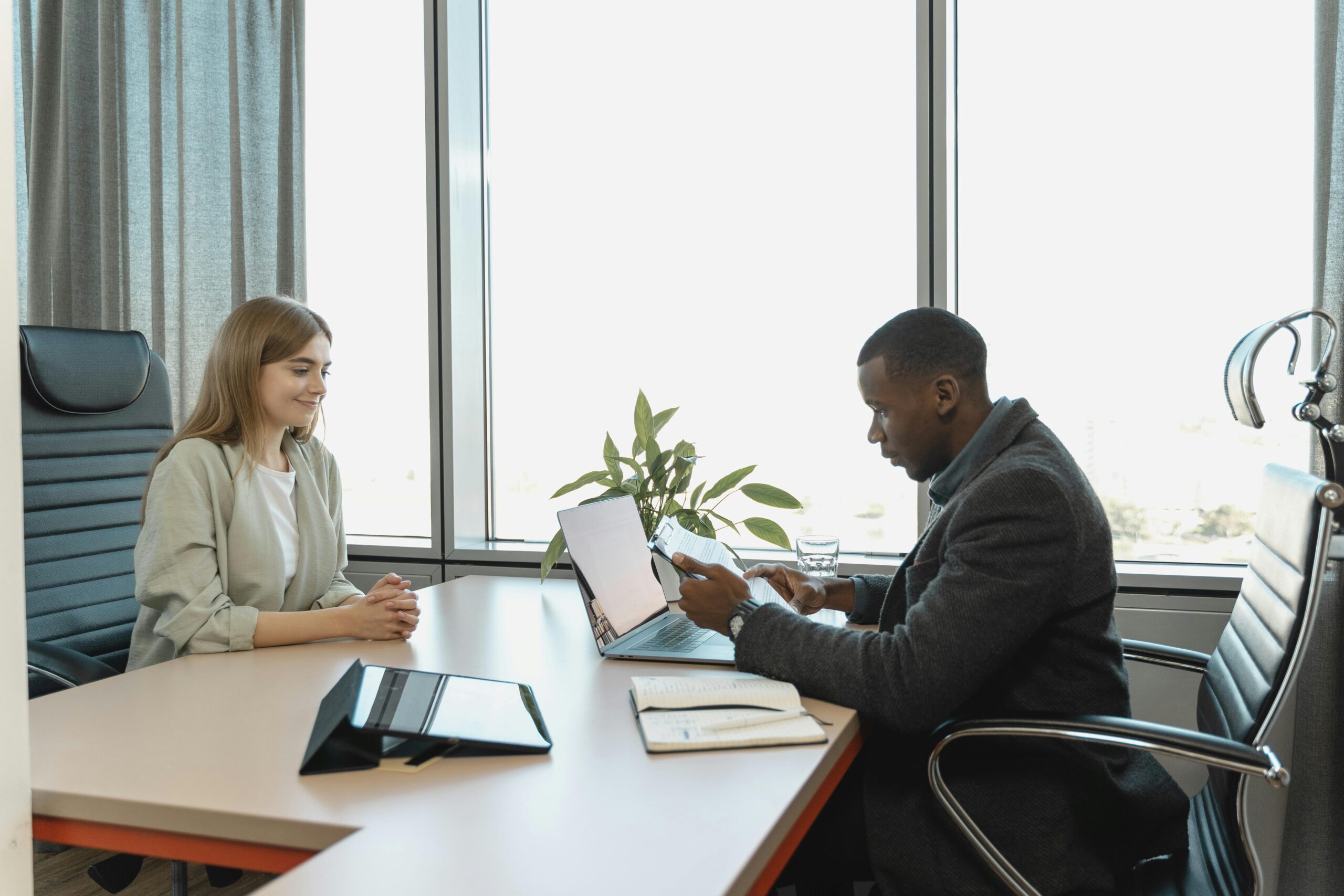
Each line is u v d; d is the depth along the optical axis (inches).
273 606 67.7
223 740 43.3
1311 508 43.8
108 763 40.4
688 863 31.2
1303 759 71.6
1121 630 81.7
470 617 70.8
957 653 44.5
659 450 81.9
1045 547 45.6
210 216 106.0
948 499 54.1
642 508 80.4
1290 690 43.3
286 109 101.7
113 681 53.1
